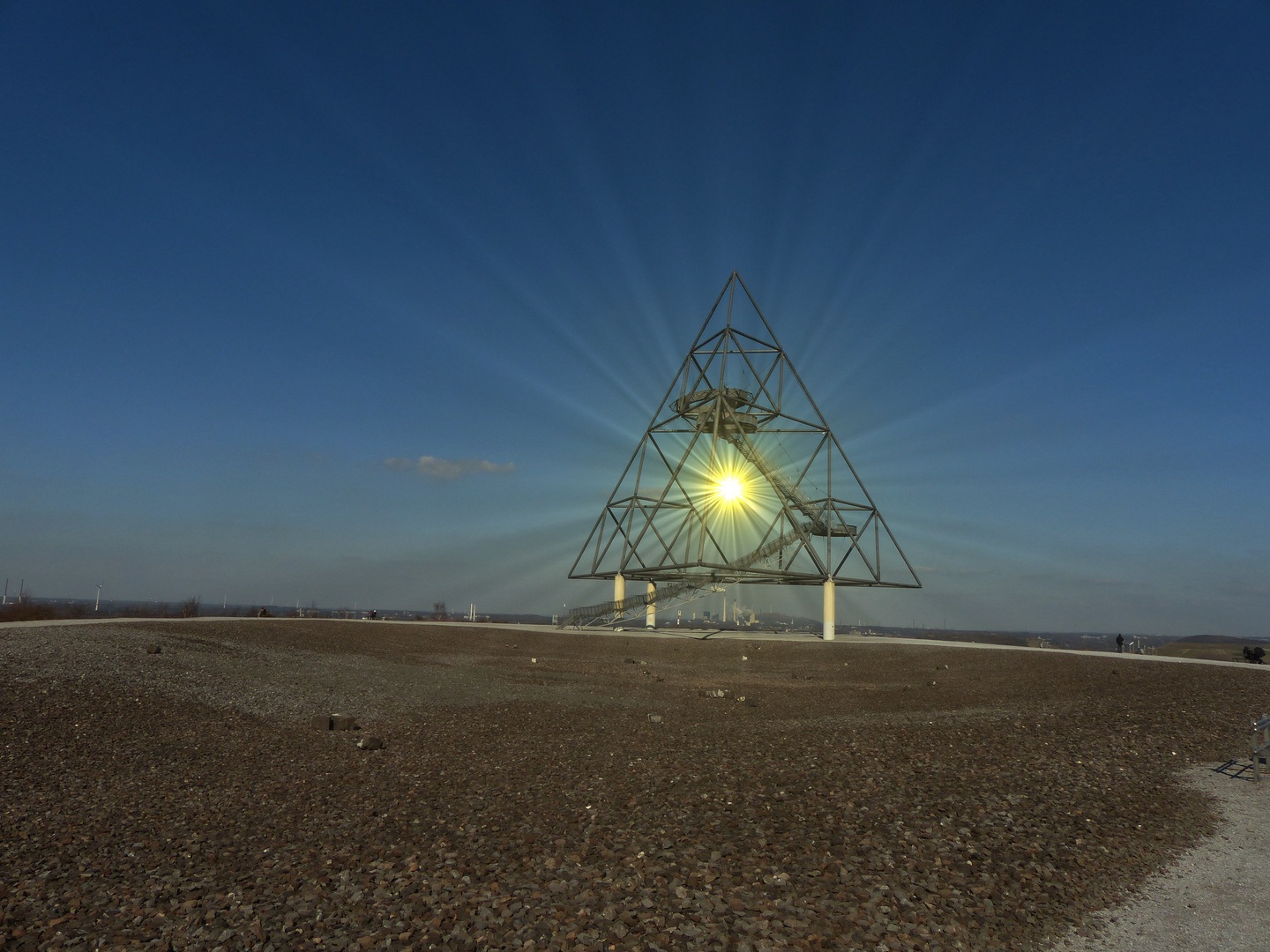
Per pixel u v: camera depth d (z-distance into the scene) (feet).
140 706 70.28
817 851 32.99
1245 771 50.14
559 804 42.04
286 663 109.09
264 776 50.29
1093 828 36.45
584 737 65.57
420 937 24.70
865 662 144.05
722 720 76.54
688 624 253.24
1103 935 24.89
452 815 39.86
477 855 33.01
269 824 38.52
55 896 28.40
